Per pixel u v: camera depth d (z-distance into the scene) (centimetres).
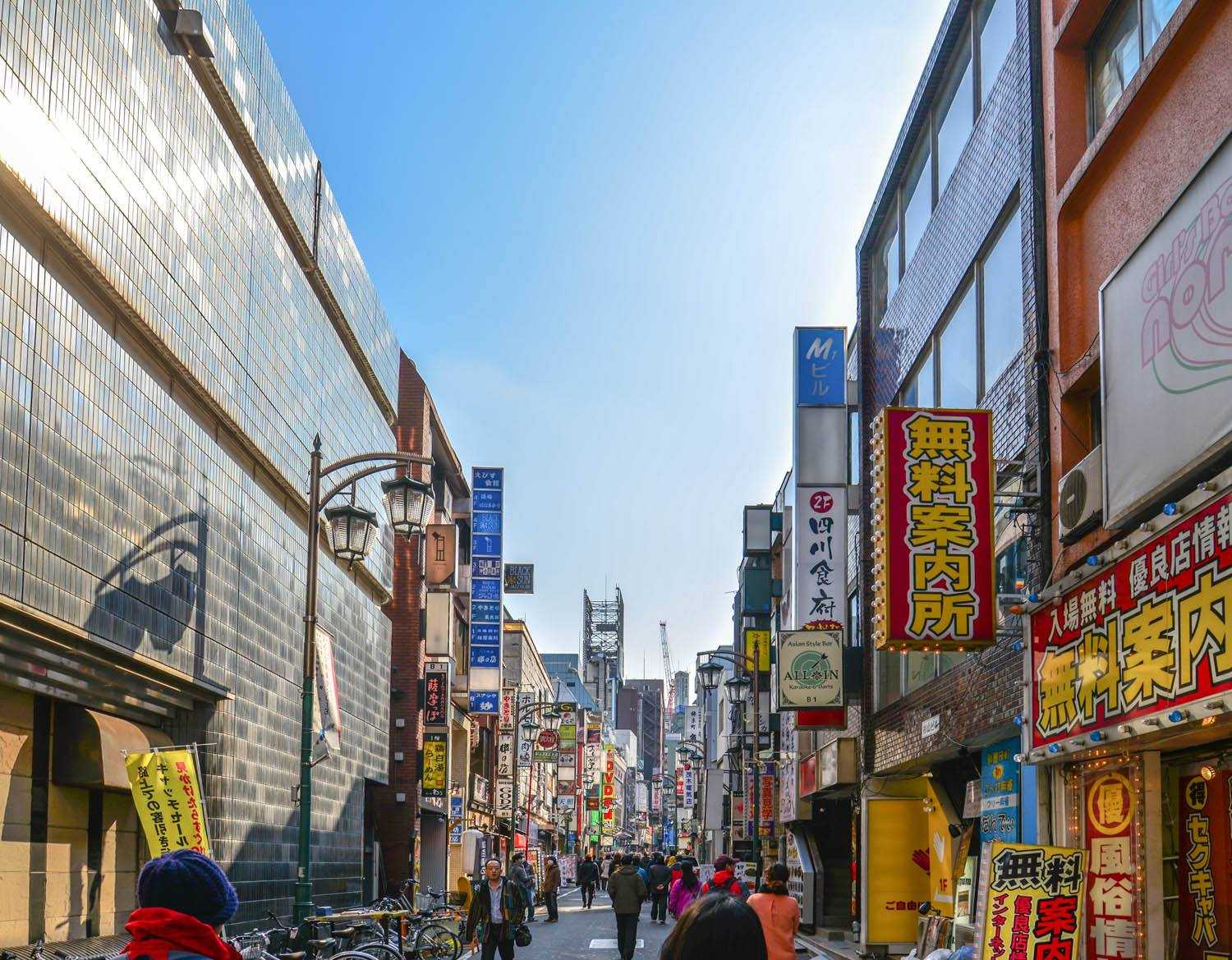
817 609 2342
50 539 1341
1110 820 1125
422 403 3938
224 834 1994
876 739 2239
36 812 1451
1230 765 972
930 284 1886
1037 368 1305
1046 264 1315
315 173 2627
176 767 1208
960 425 1372
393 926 2138
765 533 4222
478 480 4628
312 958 1503
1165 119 1059
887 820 2161
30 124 1268
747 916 300
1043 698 1223
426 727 3931
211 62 1859
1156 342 982
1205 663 866
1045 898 944
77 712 1515
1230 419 847
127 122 1550
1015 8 1445
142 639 1622
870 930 2119
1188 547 902
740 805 5194
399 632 3878
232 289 2011
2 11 1204
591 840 11731
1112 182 1183
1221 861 978
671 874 3672
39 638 1344
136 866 1759
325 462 2725
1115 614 1042
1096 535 1133
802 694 2258
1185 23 985
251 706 2164
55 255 1375
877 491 1371
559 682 10569
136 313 1569
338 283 2839
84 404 1441
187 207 1783
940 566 1350
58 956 1333
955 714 1616
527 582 6538
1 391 1228
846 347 2670
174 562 1756
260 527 2239
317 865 2609
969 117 1698
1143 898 1049
